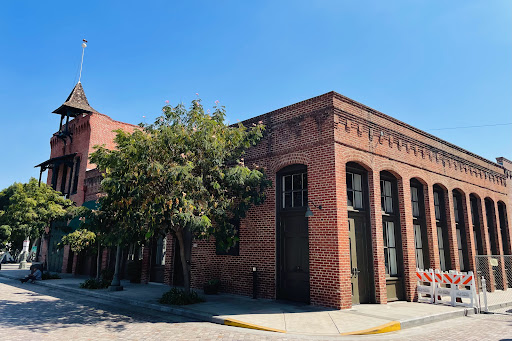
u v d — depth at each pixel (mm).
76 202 23500
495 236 19844
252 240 13148
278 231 12570
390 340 7461
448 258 16047
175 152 10875
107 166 10453
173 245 16531
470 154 18938
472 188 18531
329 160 11312
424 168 15180
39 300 12469
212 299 12195
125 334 7547
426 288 12586
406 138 14516
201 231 10562
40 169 27672
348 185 12383
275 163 12984
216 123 11266
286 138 12812
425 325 9141
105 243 11219
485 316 10789
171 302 11102
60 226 20578
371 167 12539
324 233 11000
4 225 28203
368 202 12500
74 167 24875
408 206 13828
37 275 18766
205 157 11219
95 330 7887
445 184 16391
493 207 20250
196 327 8375
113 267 20094
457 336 7910
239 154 12570
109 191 10609
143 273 17531
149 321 9039
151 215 9758
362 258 12078
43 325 8320
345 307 10312
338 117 11703
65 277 20688
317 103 12055
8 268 30312
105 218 11828
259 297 12453
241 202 11742
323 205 11211
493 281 17672
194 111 11367
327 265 10734
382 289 11758
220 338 7297
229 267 13750
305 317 9219
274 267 12242
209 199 10812
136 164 9836
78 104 26594
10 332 7504
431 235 14812
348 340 7410
